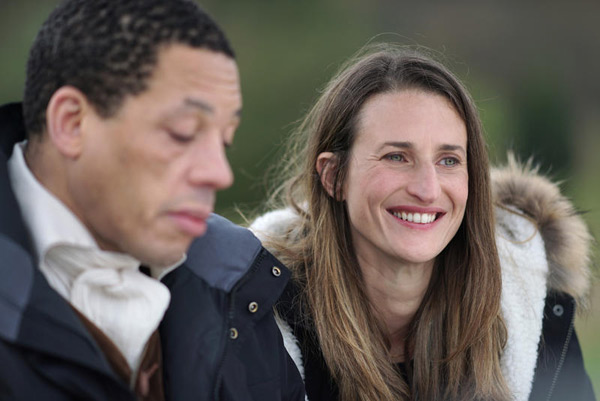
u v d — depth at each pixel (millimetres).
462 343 4109
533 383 4254
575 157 24422
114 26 2377
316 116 4316
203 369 2982
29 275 2422
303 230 4383
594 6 28141
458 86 3938
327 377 4098
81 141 2432
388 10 26156
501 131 20297
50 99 2471
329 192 4105
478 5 27781
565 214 4457
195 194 2457
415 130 3766
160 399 2861
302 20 22578
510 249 4297
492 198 4242
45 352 2408
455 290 4215
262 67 21281
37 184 2543
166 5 2424
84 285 2629
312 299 4086
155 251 2496
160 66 2379
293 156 4883
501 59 27312
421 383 4168
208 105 2432
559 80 26672
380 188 3801
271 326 3428
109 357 2617
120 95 2377
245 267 3238
